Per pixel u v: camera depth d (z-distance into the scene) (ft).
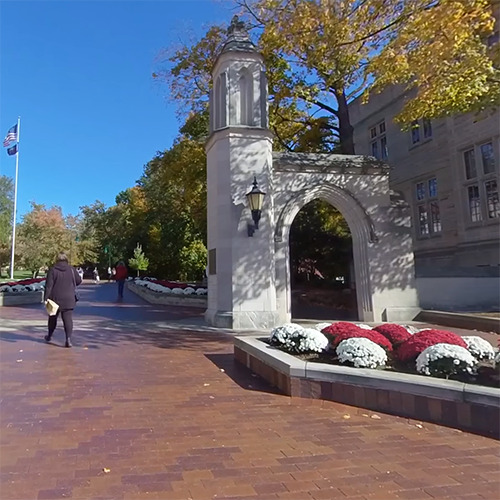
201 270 108.27
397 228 42.65
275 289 38.93
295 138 61.67
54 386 17.80
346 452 11.75
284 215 40.14
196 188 59.72
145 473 10.23
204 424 13.76
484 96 29.30
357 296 42.93
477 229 54.29
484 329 33.60
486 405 13.56
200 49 55.26
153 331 34.60
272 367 18.83
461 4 26.25
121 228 183.11
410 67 31.63
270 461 11.06
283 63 51.49
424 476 10.34
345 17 41.09
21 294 60.64
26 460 10.84
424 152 63.52
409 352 17.25
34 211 158.71
